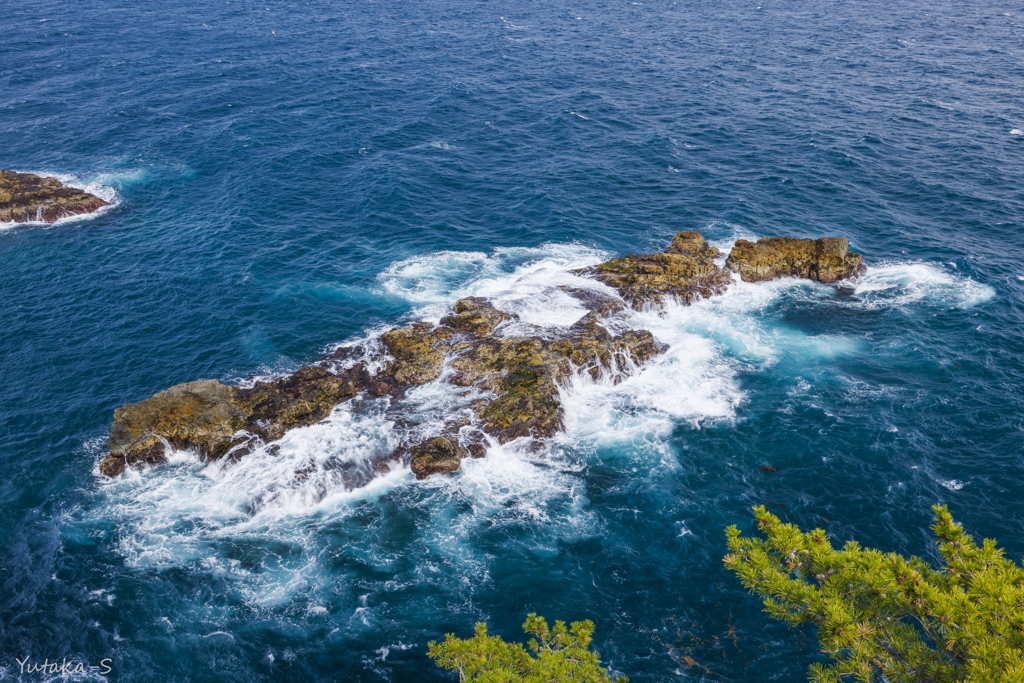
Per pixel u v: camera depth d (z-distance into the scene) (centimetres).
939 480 4106
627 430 4641
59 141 9225
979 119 9738
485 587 3609
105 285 6147
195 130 9556
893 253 6556
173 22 15800
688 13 17400
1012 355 5159
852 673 1712
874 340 5422
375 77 11800
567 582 3625
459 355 5025
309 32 15038
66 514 3991
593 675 2066
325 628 3397
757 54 13412
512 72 12194
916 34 14912
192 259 6544
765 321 5672
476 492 4172
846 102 10519
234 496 4097
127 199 7719
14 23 15388
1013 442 4344
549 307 5581
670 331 5553
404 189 7812
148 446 4325
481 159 8731
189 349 5359
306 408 4634
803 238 6675
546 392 4728
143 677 3156
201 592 3562
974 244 6650
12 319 5669
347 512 4031
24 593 3534
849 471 4219
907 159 8512
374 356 5131
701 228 7044
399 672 3195
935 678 1598
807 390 4931
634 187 7975
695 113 10181
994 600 1543
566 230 7038
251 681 3150
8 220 7119
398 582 3634
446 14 17125
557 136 9394
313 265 6469
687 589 3569
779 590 1730
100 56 12975
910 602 1653
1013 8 17725
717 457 4400
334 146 9000
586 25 16050
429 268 6425
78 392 4912
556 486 4219
